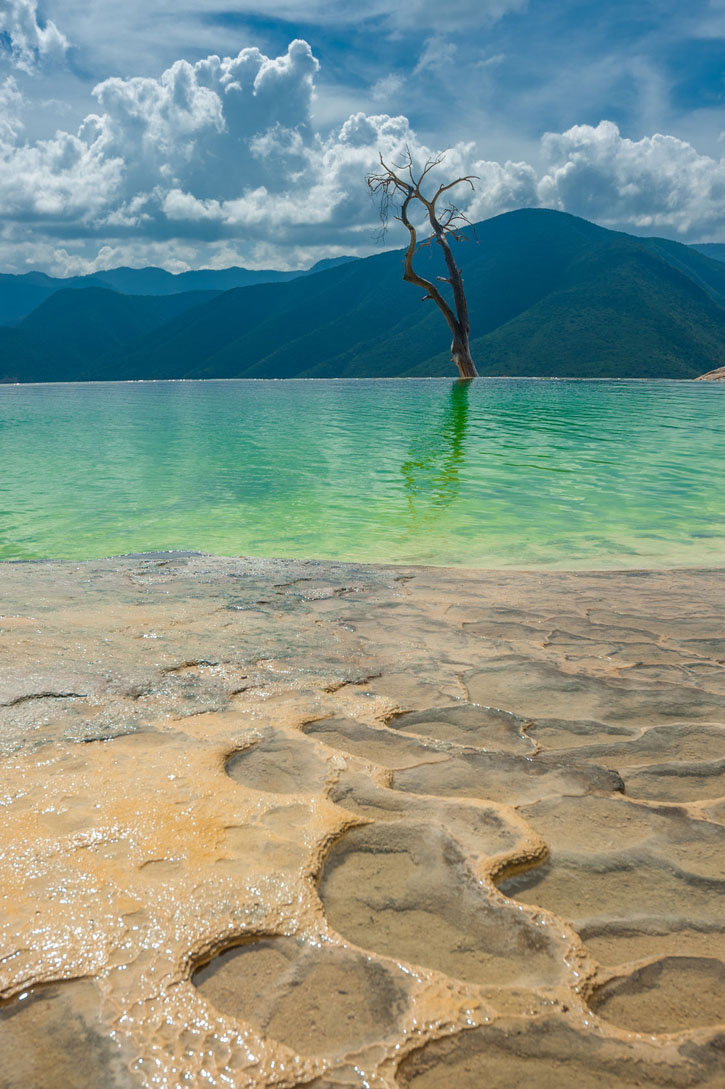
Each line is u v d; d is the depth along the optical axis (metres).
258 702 2.47
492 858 1.61
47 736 2.12
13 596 3.75
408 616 3.60
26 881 1.43
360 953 1.30
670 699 2.60
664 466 10.32
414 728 2.33
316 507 7.61
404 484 9.02
